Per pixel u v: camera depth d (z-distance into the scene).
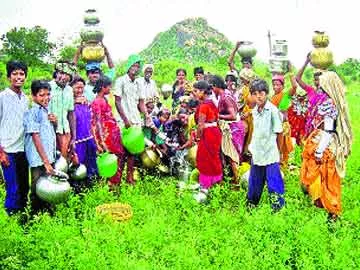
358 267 4.71
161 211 5.81
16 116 5.56
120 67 18.44
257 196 6.14
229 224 5.48
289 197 6.37
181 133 7.68
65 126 6.23
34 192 5.70
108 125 6.82
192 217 5.55
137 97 7.54
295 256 4.93
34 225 5.08
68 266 4.44
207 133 6.49
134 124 7.31
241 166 6.97
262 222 5.24
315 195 5.86
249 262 4.63
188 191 6.45
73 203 5.81
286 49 7.70
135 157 7.45
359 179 7.52
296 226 5.26
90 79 7.66
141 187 6.97
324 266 4.64
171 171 7.56
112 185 6.80
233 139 7.02
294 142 8.64
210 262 4.78
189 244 4.88
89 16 7.87
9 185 5.65
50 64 21.56
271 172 5.94
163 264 4.59
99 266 4.41
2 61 20.50
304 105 8.52
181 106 7.76
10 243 4.77
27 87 16.80
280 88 7.71
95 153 6.75
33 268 4.46
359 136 10.76
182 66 23.05
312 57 7.36
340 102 5.82
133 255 4.64
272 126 5.89
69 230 4.95
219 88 7.00
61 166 6.07
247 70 7.86
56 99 6.14
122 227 5.29
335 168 5.84
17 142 5.61
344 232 5.31
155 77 22.38
